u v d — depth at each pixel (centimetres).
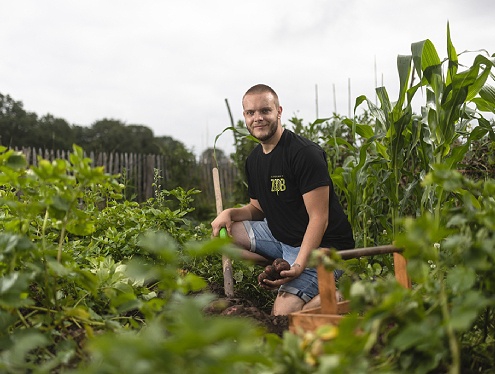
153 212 360
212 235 357
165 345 96
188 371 100
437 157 334
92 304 228
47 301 190
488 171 409
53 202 180
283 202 330
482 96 356
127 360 95
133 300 168
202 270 360
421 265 156
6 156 186
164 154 1188
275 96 329
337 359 116
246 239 358
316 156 314
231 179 1161
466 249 149
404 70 340
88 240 373
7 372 132
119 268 255
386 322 145
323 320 189
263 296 362
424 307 152
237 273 354
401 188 409
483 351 171
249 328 109
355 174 384
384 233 406
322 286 204
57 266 177
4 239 175
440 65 329
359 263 248
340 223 329
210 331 94
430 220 142
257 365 138
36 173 176
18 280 162
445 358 143
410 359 140
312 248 302
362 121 547
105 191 359
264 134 323
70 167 179
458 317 125
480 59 310
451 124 332
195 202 974
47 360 176
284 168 323
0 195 281
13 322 166
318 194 310
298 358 129
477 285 164
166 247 138
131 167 1128
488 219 150
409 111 353
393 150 365
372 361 150
